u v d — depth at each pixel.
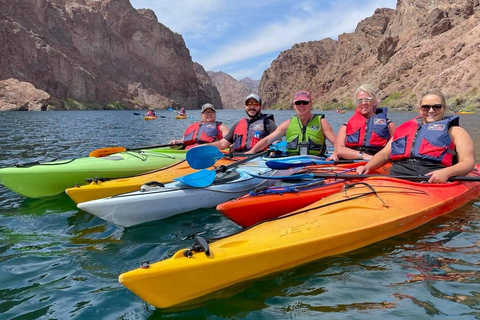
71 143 14.80
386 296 3.01
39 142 14.91
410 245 3.93
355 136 6.27
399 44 116.50
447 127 4.77
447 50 87.81
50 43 115.25
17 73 91.56
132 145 14.59
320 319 2.74
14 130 20.95
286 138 6.69
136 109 131.62
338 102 126.94
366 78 126.38
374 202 4.30
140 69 152.62
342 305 2.90
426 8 115.50
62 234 4.67
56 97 101.69
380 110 6.33
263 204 4.44
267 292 3.10
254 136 6.83
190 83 173.38
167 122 34.12
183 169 6.41
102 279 3.49
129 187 5.59
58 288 3.32
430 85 75.81
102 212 4.55
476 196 5.45
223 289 3.12
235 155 5.82
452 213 4.80
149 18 156.38
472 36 84.12
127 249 4.16
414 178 4.65
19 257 3.98
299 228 3.67
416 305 2.87
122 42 149.62
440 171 4.55
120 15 150.50
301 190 4.79
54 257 3.98
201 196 5.13
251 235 3.51
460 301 2.90
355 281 3.25
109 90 126.25
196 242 3.18
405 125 5.08
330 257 3.69
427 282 3.19
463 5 100.38
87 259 3.93
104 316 2.88
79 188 5.27
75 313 2.92
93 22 139.38
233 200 4.39
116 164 6.95
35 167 6.42
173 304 2.91
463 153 4.62
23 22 109.25
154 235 4.53
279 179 5.23
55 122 30.75
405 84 91.94
